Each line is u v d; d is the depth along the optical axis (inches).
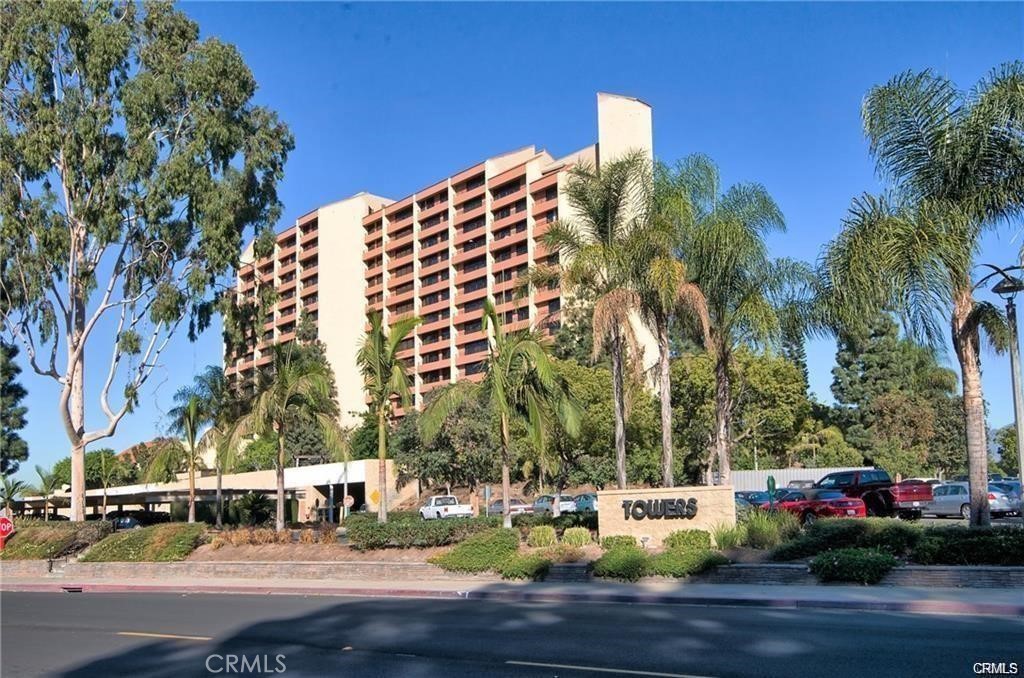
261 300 1541.6
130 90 1342.3
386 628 534.6
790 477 2079.2
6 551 1267.2
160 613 673.6
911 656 389.7
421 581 844.0
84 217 1333.7
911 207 708.0
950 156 688.4
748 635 460.8
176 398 1710.1
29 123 1342.3
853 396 2600.9
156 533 1155.9
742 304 940.0
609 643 446.0
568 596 677.3
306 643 483.2
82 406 1434.5
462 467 2116.1
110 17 1392.7
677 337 1131.9
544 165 3818.9
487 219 3922.2
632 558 757.3
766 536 792.3
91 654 468.8
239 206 1425.9
